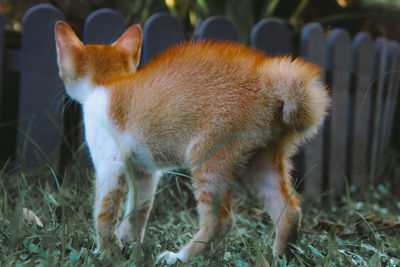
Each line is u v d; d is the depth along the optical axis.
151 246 1.22
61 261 1.13
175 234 1.27
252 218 1.42
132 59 1.30
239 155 1.19
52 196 1.36
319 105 1.19
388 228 1.31
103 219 1.22
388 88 1.81
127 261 1.15
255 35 1.57
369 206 1.49
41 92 1.48
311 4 2.27
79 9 2.03
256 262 1.16
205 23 1.54
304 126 1.19
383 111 1.83
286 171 1.23
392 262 1.20
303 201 1.49
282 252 1.20
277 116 1.19
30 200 1.34
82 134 1.49
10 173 1.48
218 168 1.19
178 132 1.21
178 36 1.53
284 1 2.24
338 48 1.62
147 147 1.22
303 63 1.20
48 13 1.47
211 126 1.19
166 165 1.24
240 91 1.19
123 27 1.50
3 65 1.46
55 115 1.49
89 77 1.28
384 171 1.87
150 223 1.35
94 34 1.48
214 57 1.21
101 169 1.23
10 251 1.17
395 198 1.52
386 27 2.30
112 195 1.22
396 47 1.82
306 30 1.58
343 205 1.60
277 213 1.21
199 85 1.20
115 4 2.10
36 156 1.48
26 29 1.46
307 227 1.39
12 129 1.61
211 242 1.19
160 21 1.51
